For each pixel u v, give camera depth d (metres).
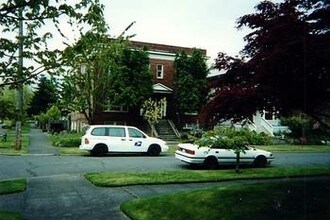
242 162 16.70
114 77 26.89
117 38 25.25
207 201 8.96
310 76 6.87
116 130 21.67
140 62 33.81
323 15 6.95
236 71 7.86
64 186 12.12
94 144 21.17
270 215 7.64
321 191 9.90
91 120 27.45
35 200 10.22
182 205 8.89
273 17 7.62
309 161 19.67
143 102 34.25
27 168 16.09
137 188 11.81
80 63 5.00
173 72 38.09
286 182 11.68
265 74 6.99
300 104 7.43
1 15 4.29
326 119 12.51
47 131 55.09
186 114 38.28
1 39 4.46
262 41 7.36
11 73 4.52
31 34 4.57
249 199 8.99
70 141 27.06
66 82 24.69
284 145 30.11
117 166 16.95
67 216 8.68
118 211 9.15
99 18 4.78
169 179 12.91
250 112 7.38
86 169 15.97
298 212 7.80
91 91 26.45
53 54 4.61
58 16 4.49
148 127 37.06
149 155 22.06
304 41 6.61
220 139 14.95
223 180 13.10
